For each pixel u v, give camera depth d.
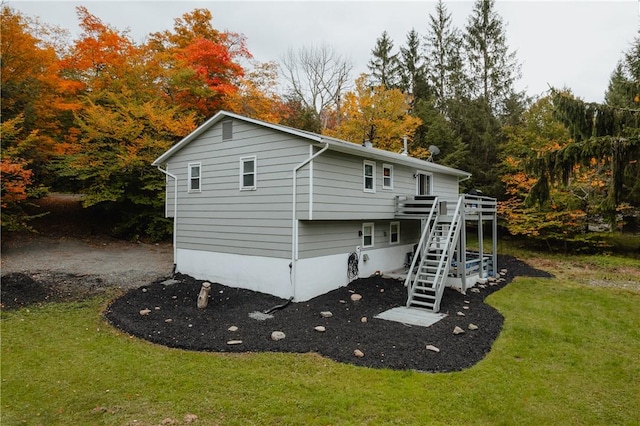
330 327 7.74
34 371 5.70
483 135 22.56
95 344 6.81
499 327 7.89
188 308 9.05
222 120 11.39
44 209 18.89
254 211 10.61
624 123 10.15
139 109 15.57
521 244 20.64
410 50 28.81
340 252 11.29
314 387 5.22
